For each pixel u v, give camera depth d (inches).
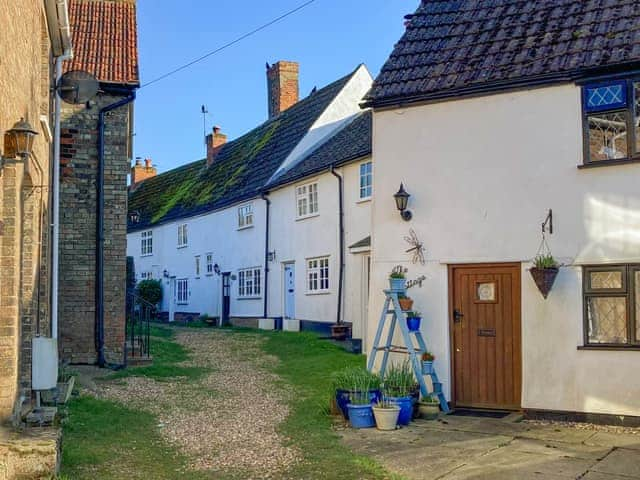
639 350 390.6
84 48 613.0
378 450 342.6
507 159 438.9
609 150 412.5
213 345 810.8
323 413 430.0
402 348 448.1
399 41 514.6
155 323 1295.5
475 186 447.5
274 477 297.3
